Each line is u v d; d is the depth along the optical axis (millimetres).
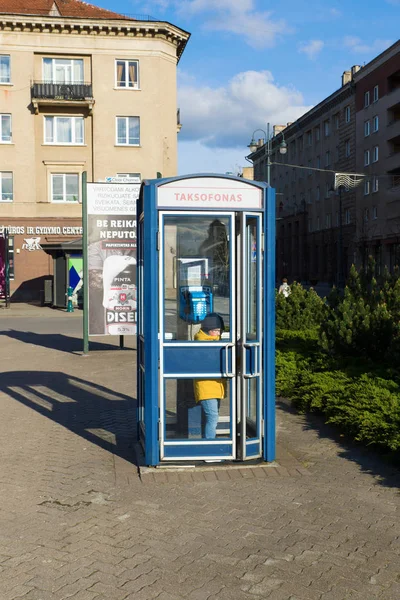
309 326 15375
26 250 41406
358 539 4582
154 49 41188
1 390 10859
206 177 6172
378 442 6449
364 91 58312
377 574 4066
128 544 4555
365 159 58906
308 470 6180
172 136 42594
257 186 6250
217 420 6367
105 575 4094
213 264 6242
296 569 4141
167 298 6203
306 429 7797
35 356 15328
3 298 38031
